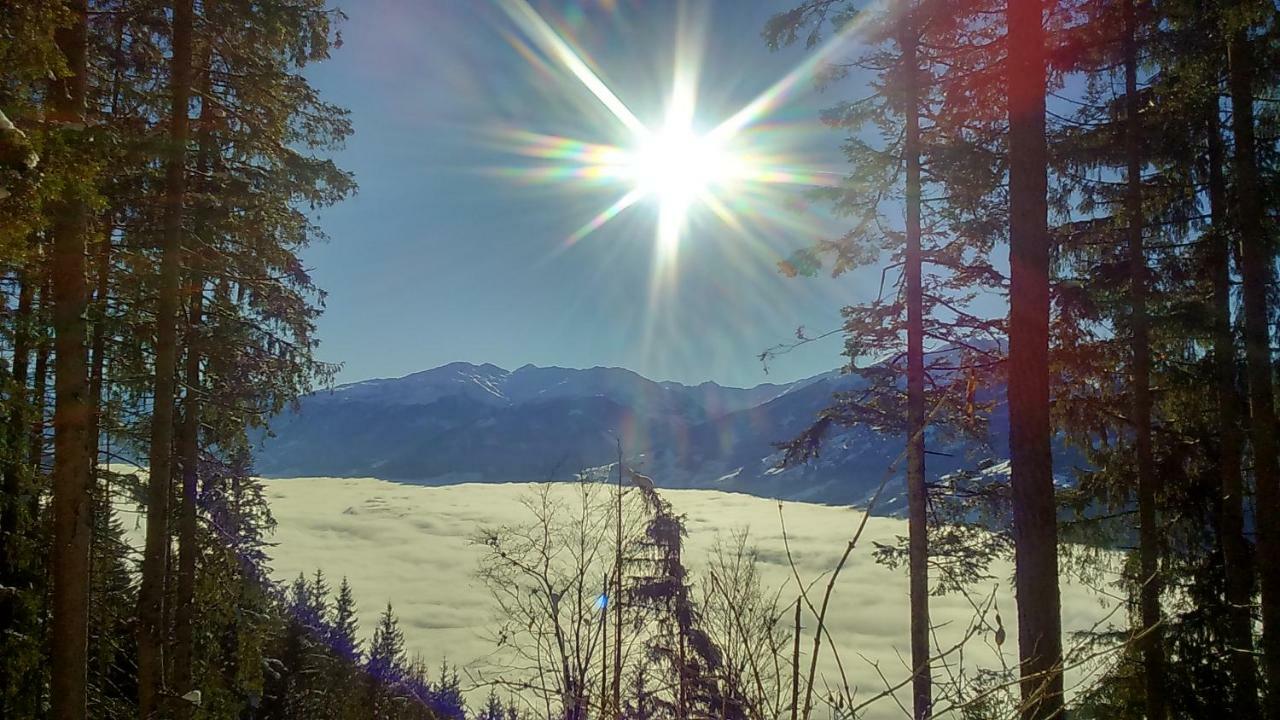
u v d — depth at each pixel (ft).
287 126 32.58
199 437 32.86
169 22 26.86
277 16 25.89
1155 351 28.14
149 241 26.78
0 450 22.22
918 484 27.91
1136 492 28.22
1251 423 24.89
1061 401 28.76
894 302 29.73
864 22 27.07
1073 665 7.70
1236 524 25.72
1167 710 24.95
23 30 15.71
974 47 22.53
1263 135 25.91
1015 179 19.13
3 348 21.83
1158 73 27.50
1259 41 23.93
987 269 27.81
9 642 24.81
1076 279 27.27
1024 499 18.49
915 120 28.30
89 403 26.89
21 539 25.57
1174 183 27.17
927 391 29.22
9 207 15.16
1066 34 24.57
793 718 6.89
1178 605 27.73
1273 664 23.66
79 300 22.06
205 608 32.40
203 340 28.84
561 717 13.10
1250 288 24.43
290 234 32.14
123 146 23.06
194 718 27.50
